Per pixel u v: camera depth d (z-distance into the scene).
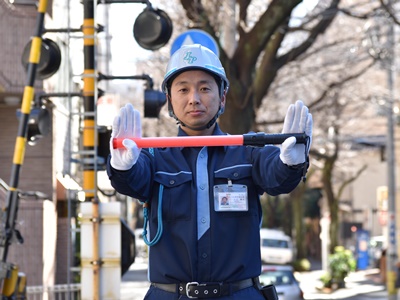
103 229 22.78
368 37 50.34
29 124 24.41
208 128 9.77
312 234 148.25
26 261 36.94
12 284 22.41
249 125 38.19
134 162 8.87
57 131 41.44
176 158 9.57
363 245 108.62
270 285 9.66
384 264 79.06
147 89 25.41
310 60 61.38
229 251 9.39
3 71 38.56
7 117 40.88
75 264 39.16
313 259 146.88
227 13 40.75
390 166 70.12
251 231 9.47
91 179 23.83
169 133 65.88
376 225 133.62
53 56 24.92
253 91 38.47
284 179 9.11
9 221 22.59
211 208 9.42
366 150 94.69
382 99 68.62
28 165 40.53
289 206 127.38
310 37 42.03
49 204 39.28
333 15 42.19
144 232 9.62
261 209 9.73
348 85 65.06
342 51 56.31
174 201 9.42
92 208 22.75
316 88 65.31
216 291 9.33
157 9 26.17
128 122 8.88
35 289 29.62
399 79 80.69
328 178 95.31
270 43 41.41
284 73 58.72
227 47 40.59
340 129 81.44
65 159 43.97
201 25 37.50
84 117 24.48
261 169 9.39
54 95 25.27
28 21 38.78
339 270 81.44
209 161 9.58
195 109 9.55
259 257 9.57
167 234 9.42
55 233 40.72
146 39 25.95
